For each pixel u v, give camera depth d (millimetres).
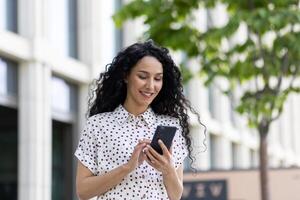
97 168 4180
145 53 4172
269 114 10922
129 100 4234
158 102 4379
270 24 10484
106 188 4066
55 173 19203
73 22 19266
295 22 10477
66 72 18344
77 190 4184
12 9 16703
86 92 19250
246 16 10547
